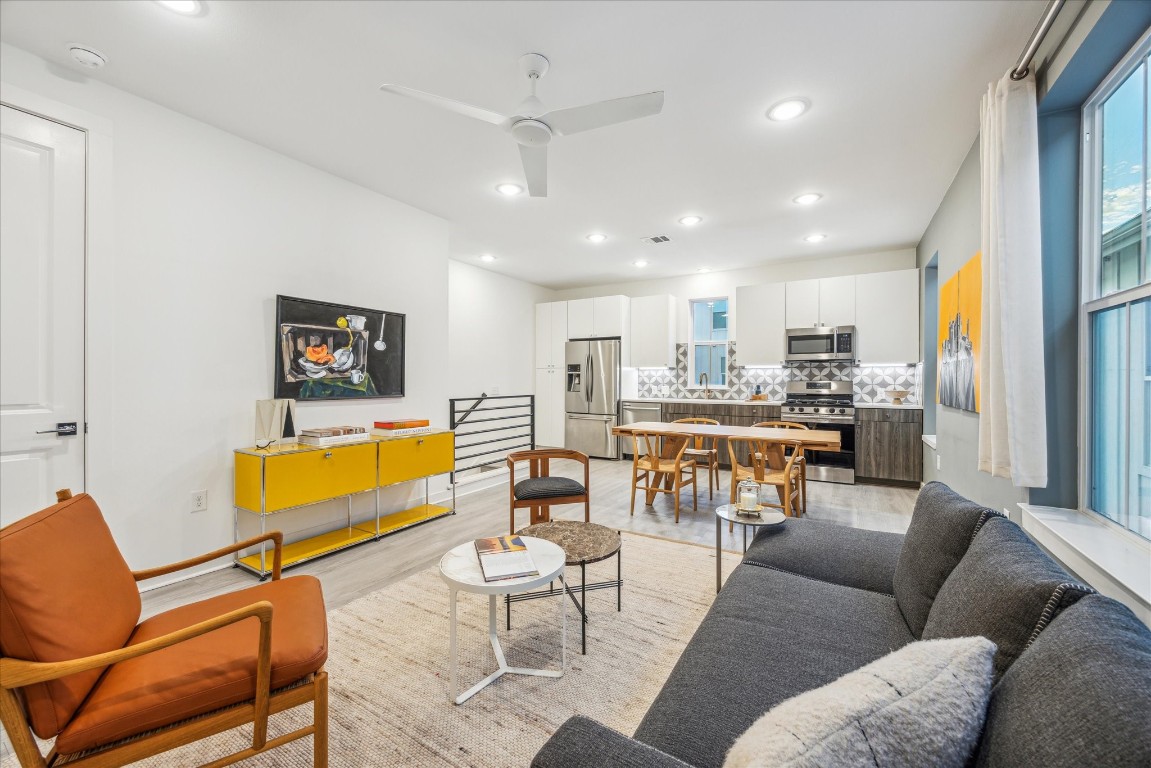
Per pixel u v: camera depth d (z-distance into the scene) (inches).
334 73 90.0
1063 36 69.2
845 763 23.5
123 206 95.7
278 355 120.7
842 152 119.3
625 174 132.4
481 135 112.3
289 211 123.9
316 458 115.9
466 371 240.5
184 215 104.6
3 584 40.3
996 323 79.8
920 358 197.3
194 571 106.1
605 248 209.3
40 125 85.7
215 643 51.4
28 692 40.3
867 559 73.1
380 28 78.0
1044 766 22.2
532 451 126.3
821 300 216.4
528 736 60.5
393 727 61.7
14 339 83.4
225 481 111.6
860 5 72.2
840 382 218.1
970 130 108.5
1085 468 74.9
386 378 148.1
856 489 190.9
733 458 146.6
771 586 66.3
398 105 100.6
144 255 98.5
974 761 26.8
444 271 169.3
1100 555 60.2
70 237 89.2
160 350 101.0
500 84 92.7
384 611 91.7
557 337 284.4
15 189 83.4
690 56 84.0
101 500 92.6
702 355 265.7
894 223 173.8
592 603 94.4
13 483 83.2
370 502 145.0
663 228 180.7
